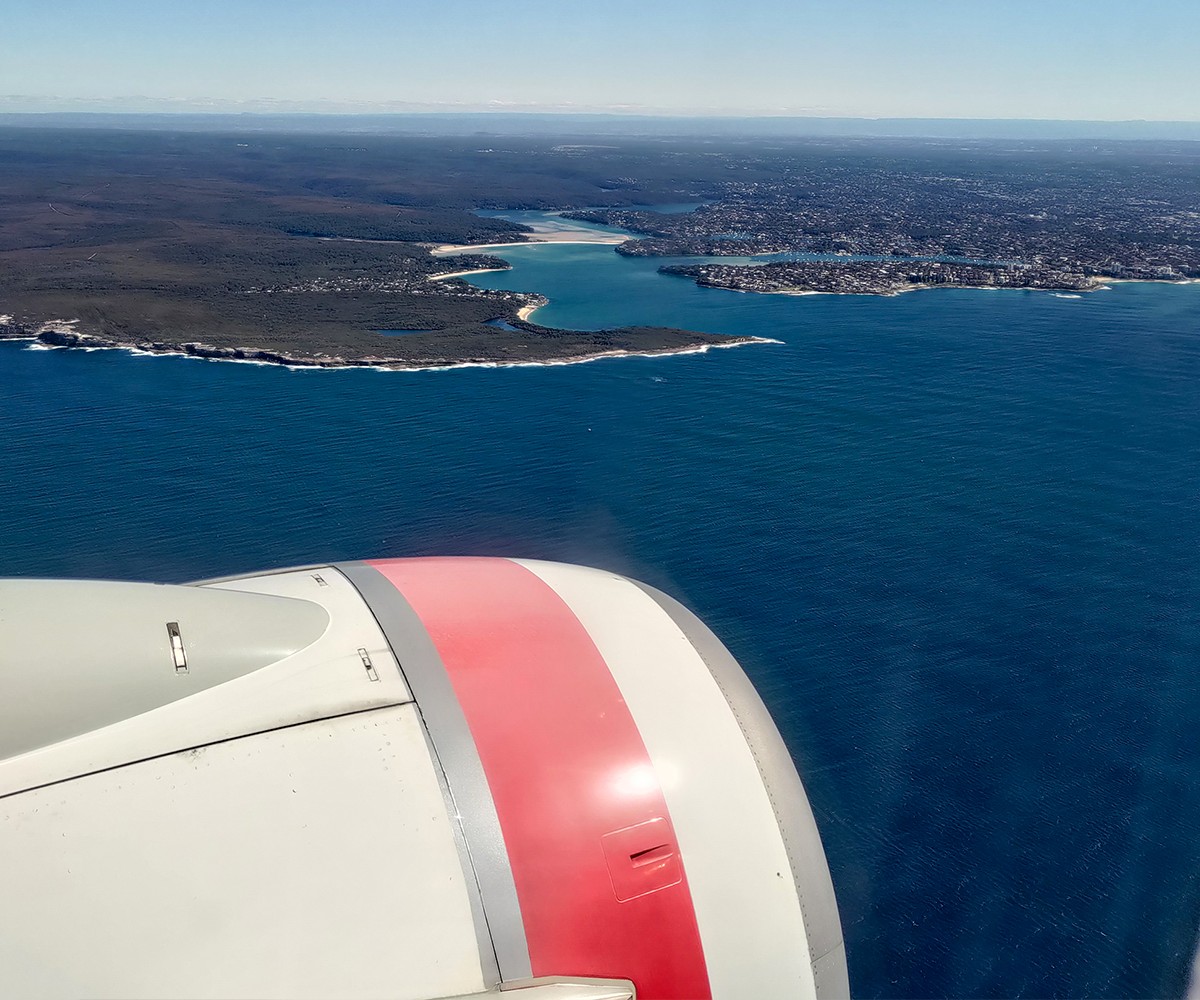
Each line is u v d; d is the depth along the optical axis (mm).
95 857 10977
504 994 11102
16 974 10141
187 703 12609
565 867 12102
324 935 10930
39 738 11891
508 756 12766
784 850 13352
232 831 11406
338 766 12211
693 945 12297
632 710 13758
